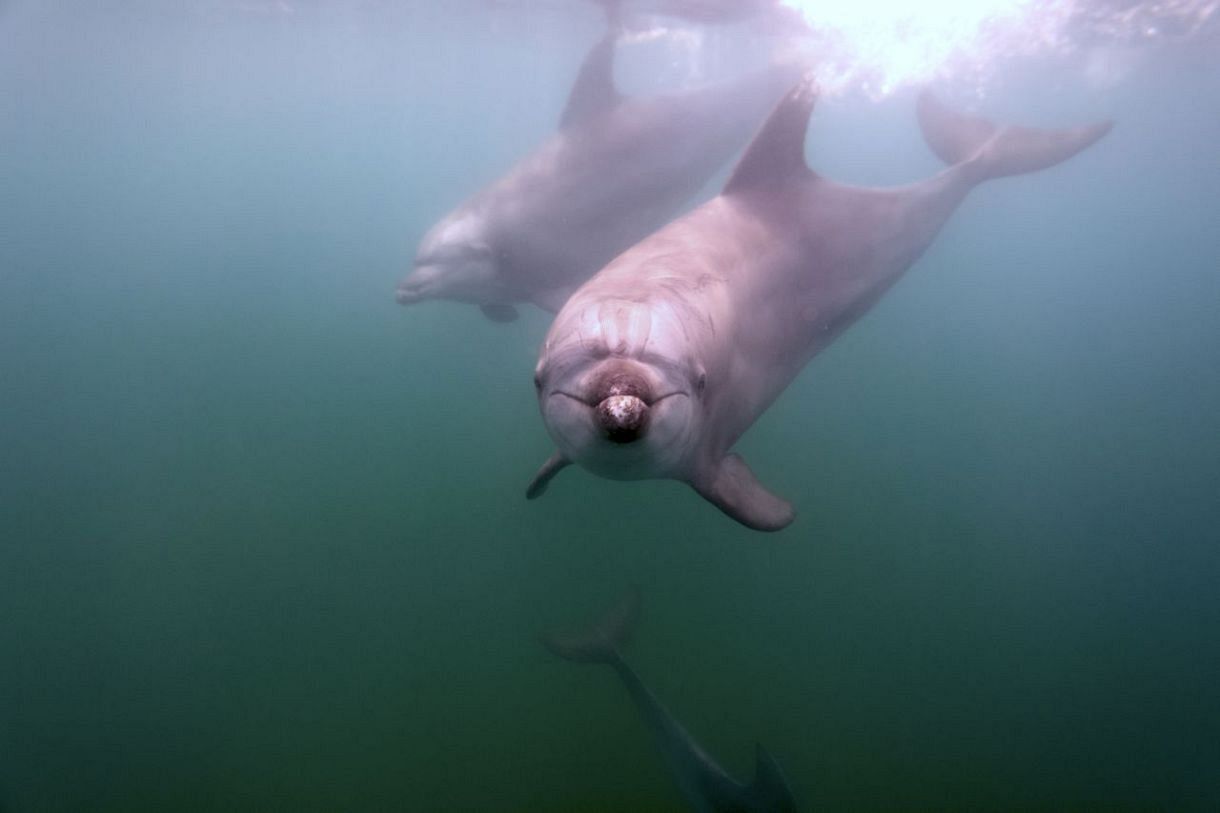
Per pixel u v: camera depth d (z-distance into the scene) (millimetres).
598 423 1286
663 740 2445
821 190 2350
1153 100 11164
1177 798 3146
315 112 19234
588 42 8633
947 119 3387
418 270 3441
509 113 18500
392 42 9961
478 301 3604
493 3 7293
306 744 3482
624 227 3373
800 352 2266
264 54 11172
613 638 2824
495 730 3451
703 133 3441
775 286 2098
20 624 4281
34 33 9383
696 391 1530
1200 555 4680
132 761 3498
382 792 3227
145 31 9578
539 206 3285
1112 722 3541
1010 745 3387
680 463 1656
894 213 2572
